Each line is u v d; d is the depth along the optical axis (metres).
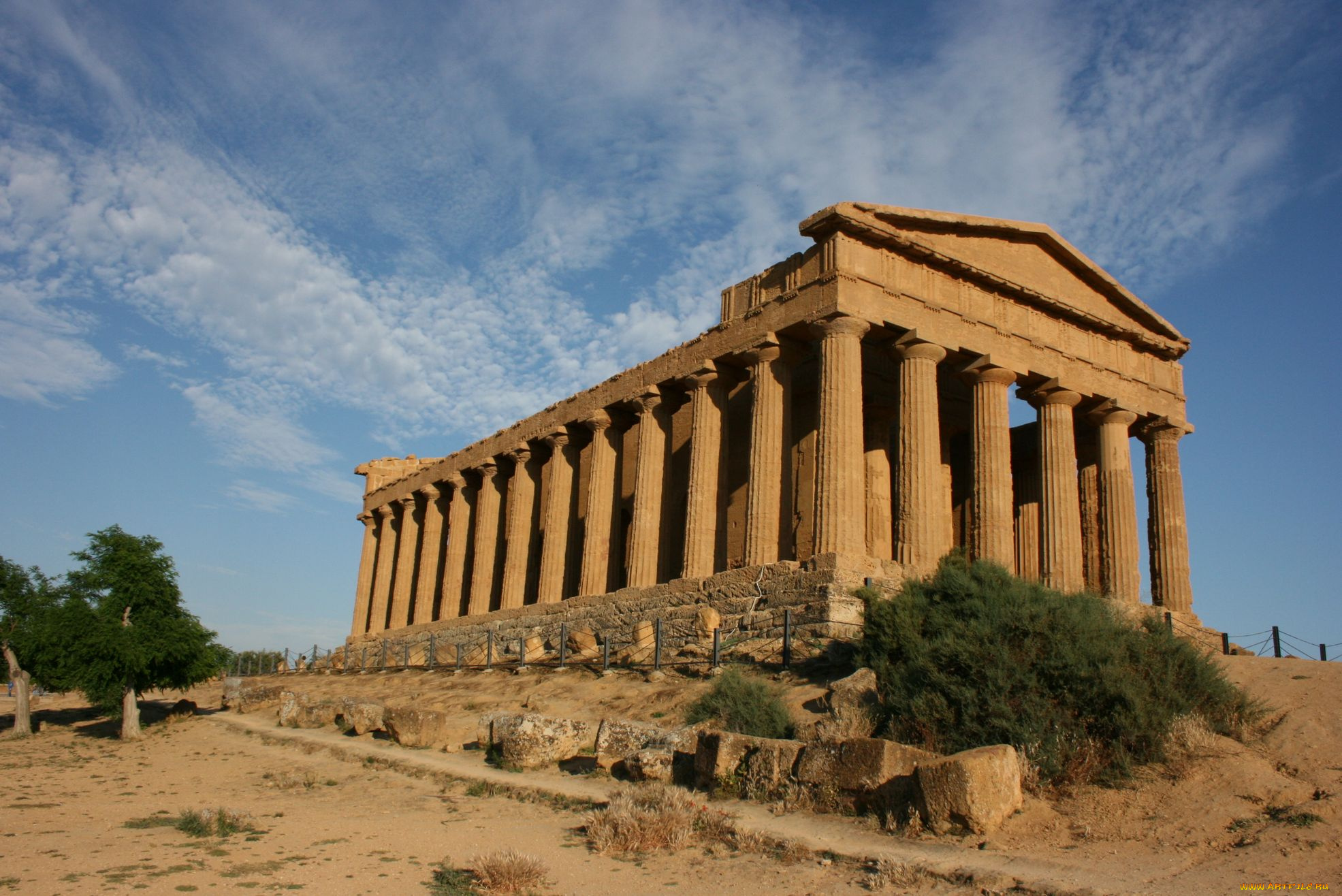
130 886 14.05
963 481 44.12
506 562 50.59
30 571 45.19
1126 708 16.19
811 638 28.69
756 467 34.62
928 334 34.41
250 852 16.17
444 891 13.66
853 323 32.84
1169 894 11.59
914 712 17.59
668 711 24.38
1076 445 42.62
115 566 40.69
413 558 63.28
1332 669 19.34
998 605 19.59
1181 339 42.03
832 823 15.45
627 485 52.19
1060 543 36.03
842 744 16.41
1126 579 37.81
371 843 16.66
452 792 21.08
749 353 36.12
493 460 54.59
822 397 32.69
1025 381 37.69
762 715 20.91
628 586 40.06
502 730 23.17
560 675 32.06
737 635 31.19
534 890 13.52
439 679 37.50
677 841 15.40
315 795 22.00
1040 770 15.77
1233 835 13.38
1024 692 16.92
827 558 30.64
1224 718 17.12
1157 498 40.94
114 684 38.72
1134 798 14.88
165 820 19.78
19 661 43.16
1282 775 15.03
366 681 42.22
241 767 27.67
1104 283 40.00
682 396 42.28
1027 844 13.73
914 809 14.85
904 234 34.59
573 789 19.80
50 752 34.69
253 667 69.44
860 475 32.03
